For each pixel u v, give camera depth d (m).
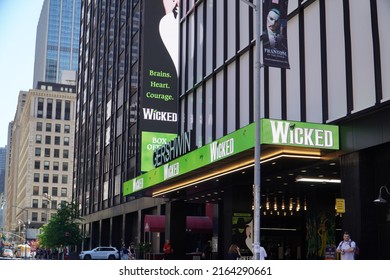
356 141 17.52
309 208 28.47
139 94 47.75
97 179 64.12
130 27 53.00
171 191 29.06
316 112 19.47
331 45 19.03
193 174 23.92
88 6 82.00
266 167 21.09
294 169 21.16
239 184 25.25
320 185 26.00
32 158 143.62
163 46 33.88
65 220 56.19
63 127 147.88
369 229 16.95
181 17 34.16
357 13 17.92
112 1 63.97
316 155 18.50
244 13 25.27
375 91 16.69
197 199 32.72
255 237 15.27
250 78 24.03
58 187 144.38
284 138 17.31
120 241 54.19
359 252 16.72
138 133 46.97
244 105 24.62
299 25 20.78
